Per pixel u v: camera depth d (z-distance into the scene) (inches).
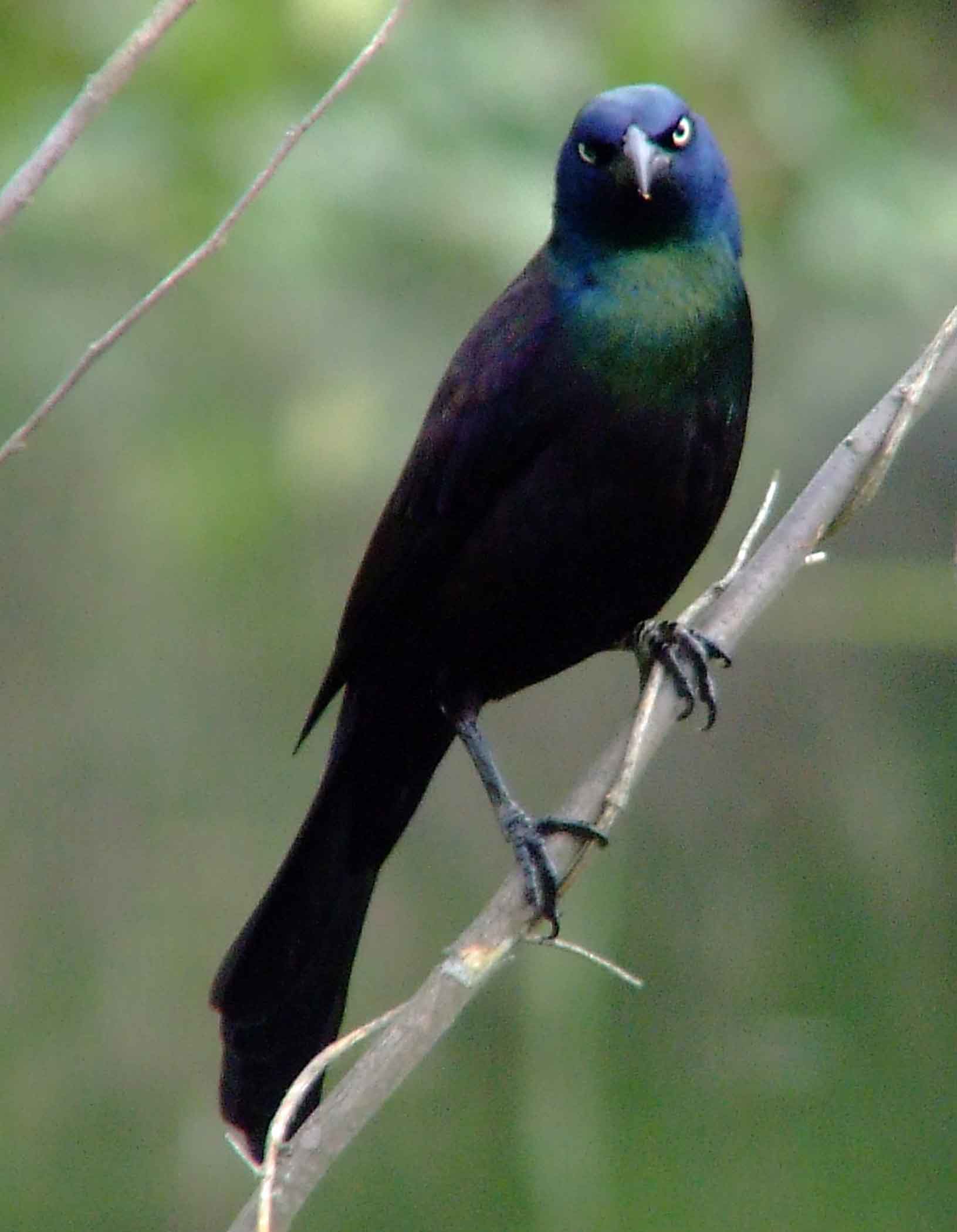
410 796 342.0
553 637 339.3
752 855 487.5
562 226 328.8
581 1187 430.0
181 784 522.3
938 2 445.1
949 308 436.8
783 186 414.6
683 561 331.6
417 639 340.8
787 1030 452.1
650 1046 453.4
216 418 460.4
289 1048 318.7
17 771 521.7
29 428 233.5
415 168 395.5
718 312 322.3
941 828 485.7
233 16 392.5
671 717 277.3
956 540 307.7
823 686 504.1
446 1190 433.4
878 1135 434.3
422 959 485.1
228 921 493.4
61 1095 461.4
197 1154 448.5
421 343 466.0
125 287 436.1
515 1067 453.4
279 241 394.6
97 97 227.3
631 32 406.9
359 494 482.6
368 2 393.1
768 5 427.8
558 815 273.3
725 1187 426.9
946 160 430.0
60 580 535.8
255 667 532.7
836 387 483.8
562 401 321.1
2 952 485.7
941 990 458.6
